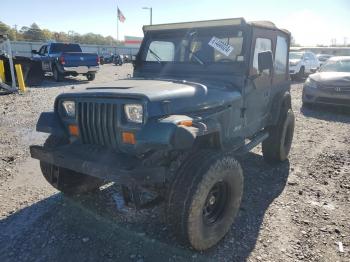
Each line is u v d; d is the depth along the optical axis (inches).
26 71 600.4
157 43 176.6
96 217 144.8
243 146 162.9
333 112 384.2
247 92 158.4
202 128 115.5
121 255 120.0
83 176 160.4
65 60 647.1
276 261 118.6
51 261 116.7
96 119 122.5
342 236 133.9
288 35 202.5
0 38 531.2
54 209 150.9
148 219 143.9
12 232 132.9
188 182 110.9
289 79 216.5
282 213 151.2
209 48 160.6
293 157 227.0
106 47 2121.1
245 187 177.5
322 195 170.1
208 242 121.6
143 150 112.7
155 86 129.0
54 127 136.4
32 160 211.2
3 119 323.0
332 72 403.5
